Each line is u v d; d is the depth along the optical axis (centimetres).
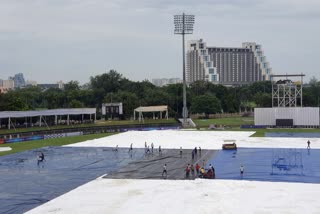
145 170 7650
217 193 5794
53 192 6072
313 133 13550
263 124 15838
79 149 10644
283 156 8931
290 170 7444
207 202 5325
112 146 11125
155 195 5753
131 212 4969
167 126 16988
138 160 8788
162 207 5144
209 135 13525
